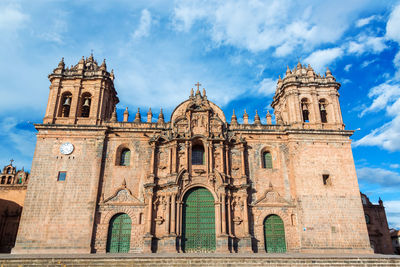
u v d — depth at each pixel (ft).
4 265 91.56
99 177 132.67
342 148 144.15
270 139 147.33
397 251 221.66
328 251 125.29
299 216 130.82
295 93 155.74
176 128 145.28
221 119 152.46
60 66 154.10
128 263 93.56
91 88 152.87
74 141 137.90
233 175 139.85
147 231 125.70
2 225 167.02
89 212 126.00
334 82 158.30
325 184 138.10
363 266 97.91
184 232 128.57
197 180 135.03
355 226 130.41
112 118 147.54
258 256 97.55
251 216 132.57
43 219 123.24
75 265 92.68
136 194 133.39
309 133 145.07
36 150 134.62
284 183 139.33
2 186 174.91
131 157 139.85
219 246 123.65
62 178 131.13
